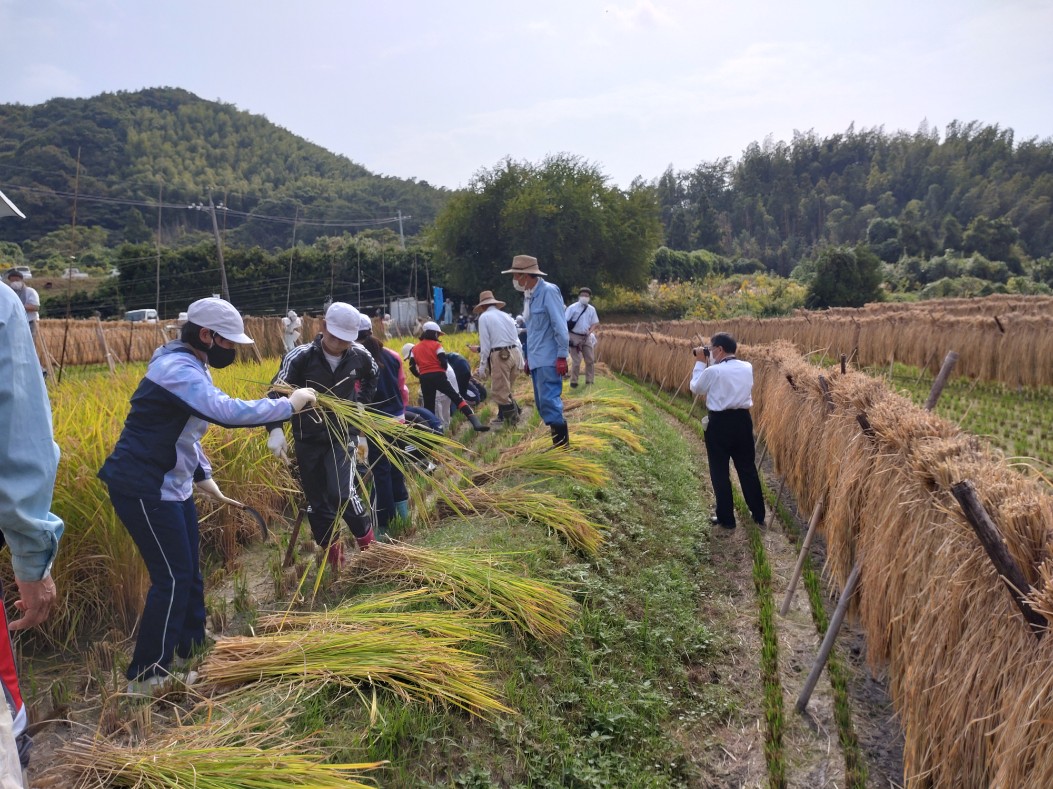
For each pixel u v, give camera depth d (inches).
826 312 1272.1
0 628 82.6
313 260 2127.2
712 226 4766.2
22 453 77.3
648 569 224.1
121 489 135.6
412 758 123.3
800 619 212.1
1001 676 105.3
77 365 705.0
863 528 177.8
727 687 178.5
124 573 170.6
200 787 104.3
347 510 189.3
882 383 218.5
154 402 136.8
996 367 562.9
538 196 1788.9
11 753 69.7
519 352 398.9
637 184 2001.7
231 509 218.4
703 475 364.2
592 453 296.7
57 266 1734.7
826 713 167.6
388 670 134.8
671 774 145.9
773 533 277.7
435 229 1925.4
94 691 142.6
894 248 3213.6
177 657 150.9
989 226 3088.1
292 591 186.4
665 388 690.8
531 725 140.4
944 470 132.9
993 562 104.7
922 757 126.1
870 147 6156.5
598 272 1930.4
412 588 173.6
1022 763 95.8
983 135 6063.0
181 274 1936.5
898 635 149.2
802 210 5334.6
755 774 149.4
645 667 175.3
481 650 152.9
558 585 189.6
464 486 249.6
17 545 80.4
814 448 253.9
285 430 185.3
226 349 148.2
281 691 130.2
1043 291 2181.3
